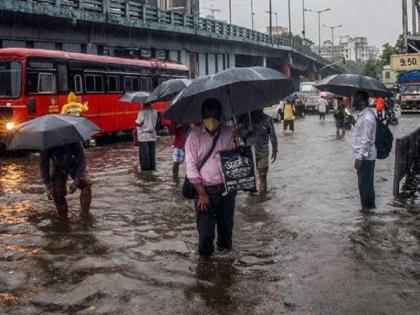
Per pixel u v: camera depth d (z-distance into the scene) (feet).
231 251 21.50
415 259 20.16
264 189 33.55
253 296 17.13
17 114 58.03
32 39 89.20
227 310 16.16
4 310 16.57
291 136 78.59
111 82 75.41
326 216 26.99
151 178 40.57
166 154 59.41
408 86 133.28
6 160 55.06
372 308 15.97
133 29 114.73
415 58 46.78
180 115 19.99
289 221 26.23
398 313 15.61
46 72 61.67
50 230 25.52
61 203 27.91
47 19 89.66
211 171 19.62
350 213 27.48
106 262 20.67
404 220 25.80
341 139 72.69
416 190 33.68
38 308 16.69
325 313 15.72
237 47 181.88
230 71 19.43
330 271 19.07
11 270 20.07
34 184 39.24
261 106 20.49
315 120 123.44
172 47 136.87
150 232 24.89
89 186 28.02
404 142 33.60
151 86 87.25
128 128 79.77
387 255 20.66
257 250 21.63
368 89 28.09
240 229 24.89
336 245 22.07
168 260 20.77
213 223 20.49
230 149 19.61
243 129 20.83
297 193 33.24
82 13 94.99
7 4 78.13
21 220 27.76
